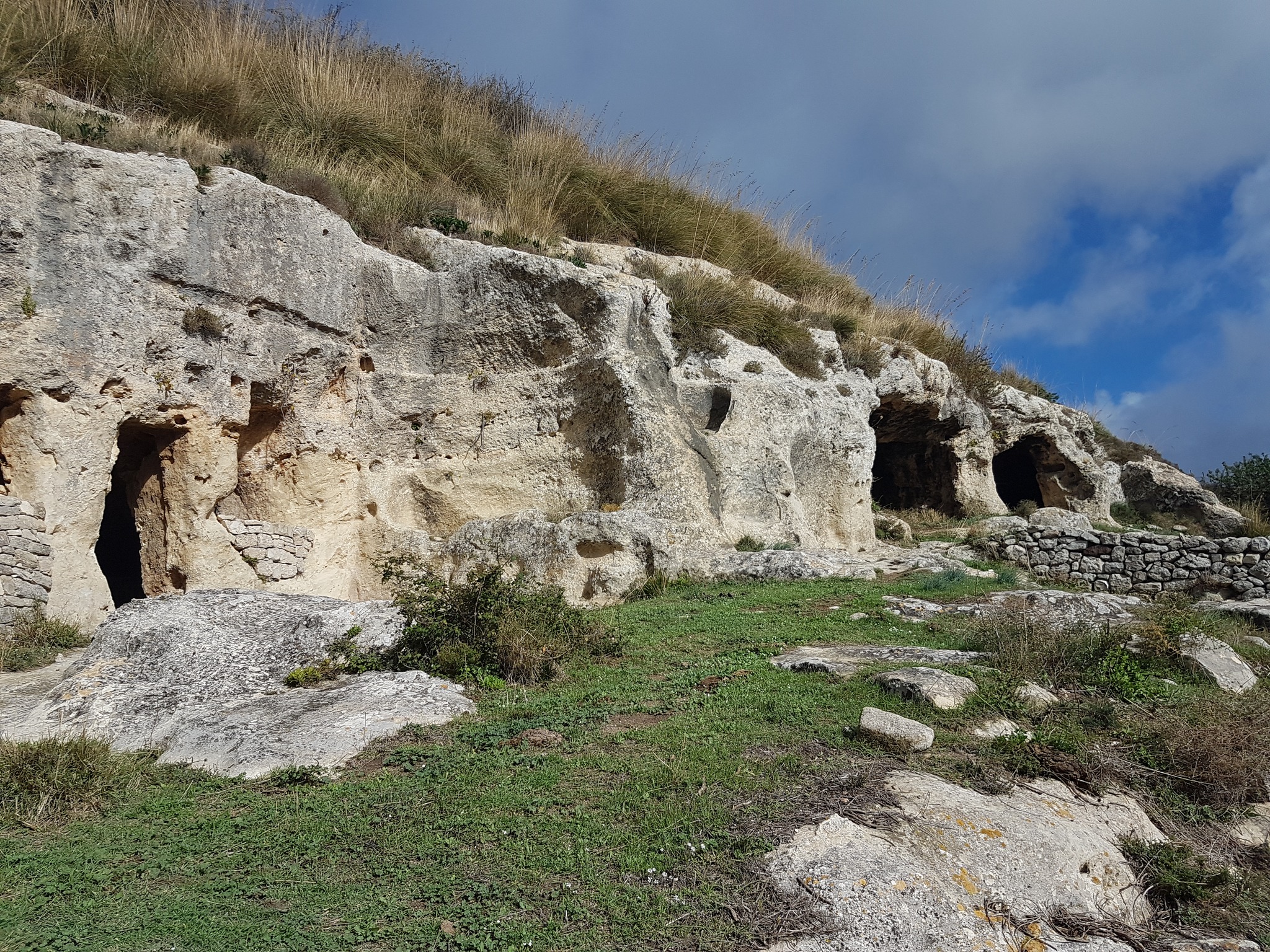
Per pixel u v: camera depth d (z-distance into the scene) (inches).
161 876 161.8
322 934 140.6
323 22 720.3
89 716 242.8
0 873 161.8
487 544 454.6
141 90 527.5
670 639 319.9
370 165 598.5
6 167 356.8
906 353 715.4
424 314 512.4
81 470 370.0
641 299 520.1
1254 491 922.7
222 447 421.7
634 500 462.9
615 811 177.3
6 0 503.2
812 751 205.2
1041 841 173.8
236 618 301.6
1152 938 165.0
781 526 527.2
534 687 270.1
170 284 404.5
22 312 357.7
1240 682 283.4
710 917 144.6
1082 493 834.2
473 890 151.9
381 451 497.7
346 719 229.8
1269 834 203.2
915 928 146.9
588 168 690.2
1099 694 257.9
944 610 371.9
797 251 788.0
